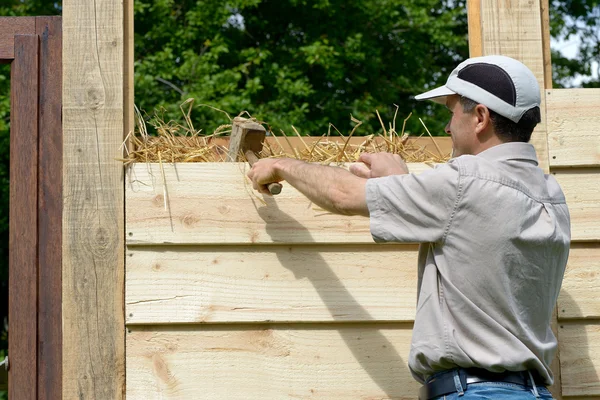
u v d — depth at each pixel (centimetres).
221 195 370
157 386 358
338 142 418
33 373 370
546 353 306
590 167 386
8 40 390
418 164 385
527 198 300
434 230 297
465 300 294
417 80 1633
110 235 367
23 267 376
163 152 379
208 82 1336
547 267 303
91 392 358
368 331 368
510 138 312
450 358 294
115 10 381
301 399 361
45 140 386
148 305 362
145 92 1353
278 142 405
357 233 371
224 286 366
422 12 1576
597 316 374
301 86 1389
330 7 1519
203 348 362
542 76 391
